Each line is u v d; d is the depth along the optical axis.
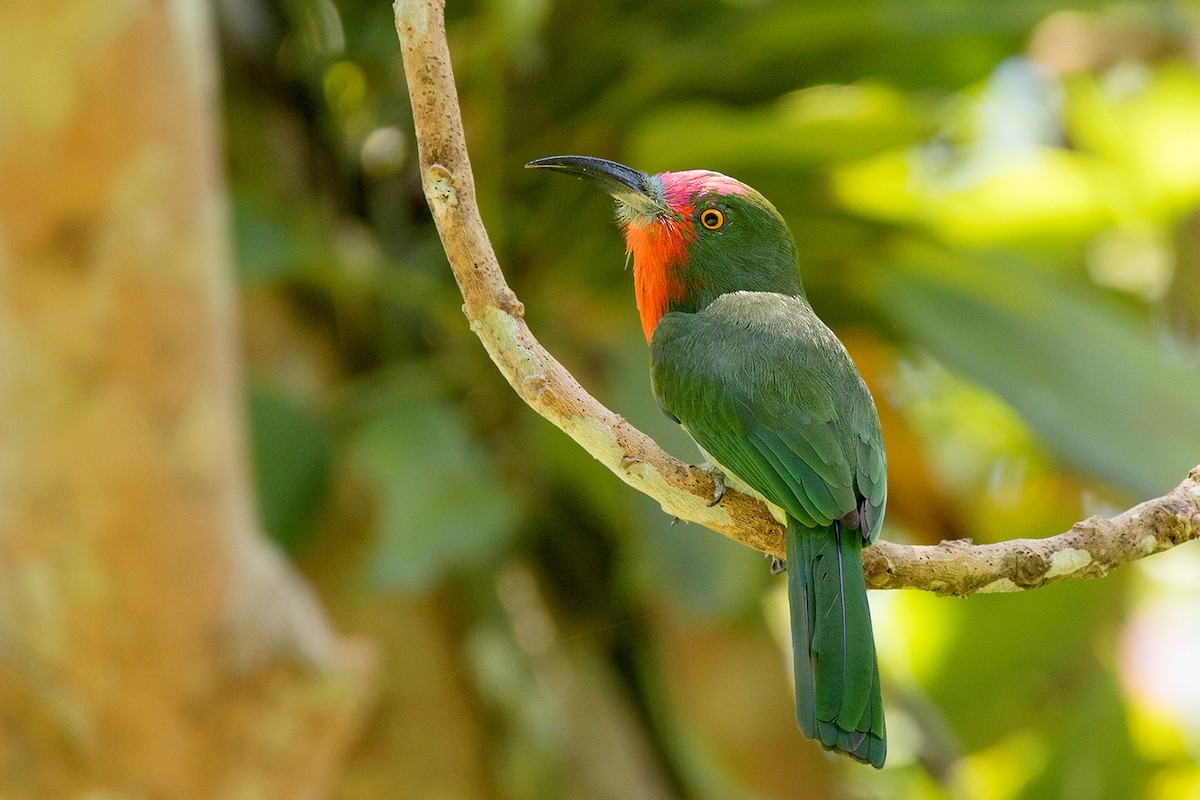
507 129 10.84
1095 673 14.10
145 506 8.26
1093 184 13.66
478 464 9.91
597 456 6.55
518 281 10.88
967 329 10.74
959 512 11.39
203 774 9.04
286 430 10.04
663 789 11.06
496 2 9.86
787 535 6.90
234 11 11.09
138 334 7.96
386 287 10.51
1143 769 13.49
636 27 11.15
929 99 12.08
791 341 7.62
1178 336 14.74
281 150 11.13
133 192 7.68
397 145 11.44
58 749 8.82
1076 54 14.07
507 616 10.73
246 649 8.76
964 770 14.62
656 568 9.32
